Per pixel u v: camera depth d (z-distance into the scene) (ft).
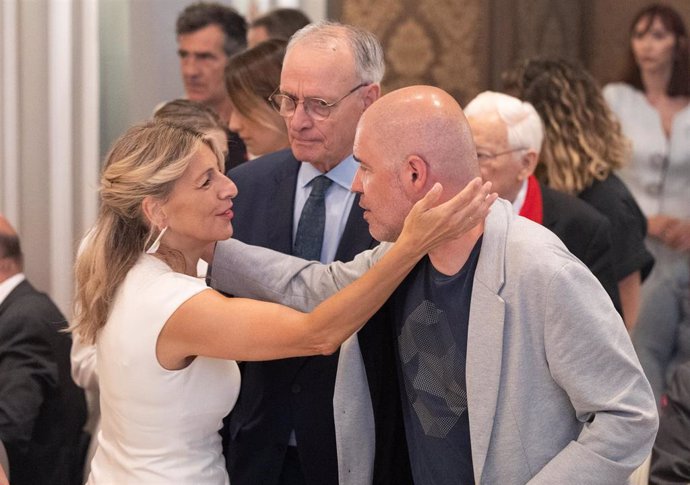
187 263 8.04
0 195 15.35
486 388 7.27
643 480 9.37
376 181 7.42
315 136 8.83
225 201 7.85
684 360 16.31
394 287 7.33
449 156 7.27
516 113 10.93
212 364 7.83
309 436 8.87
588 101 13.37
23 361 11.85
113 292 7.83
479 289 7.30
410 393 7.92
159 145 7.68
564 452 7.12
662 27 17.16
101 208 7.99
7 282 12.29
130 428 7.77
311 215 9.14
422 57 18.19
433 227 7.04
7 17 15.15
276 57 10.87
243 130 11.07
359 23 18.03
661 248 16.58
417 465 7.97
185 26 14.83
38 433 12.08
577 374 7.00
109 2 15.99
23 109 15.35
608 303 7.16
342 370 8.28
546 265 7.08
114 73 16.07
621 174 17.30
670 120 17.21
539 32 18.76
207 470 7.91
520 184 11.15
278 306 7.57
